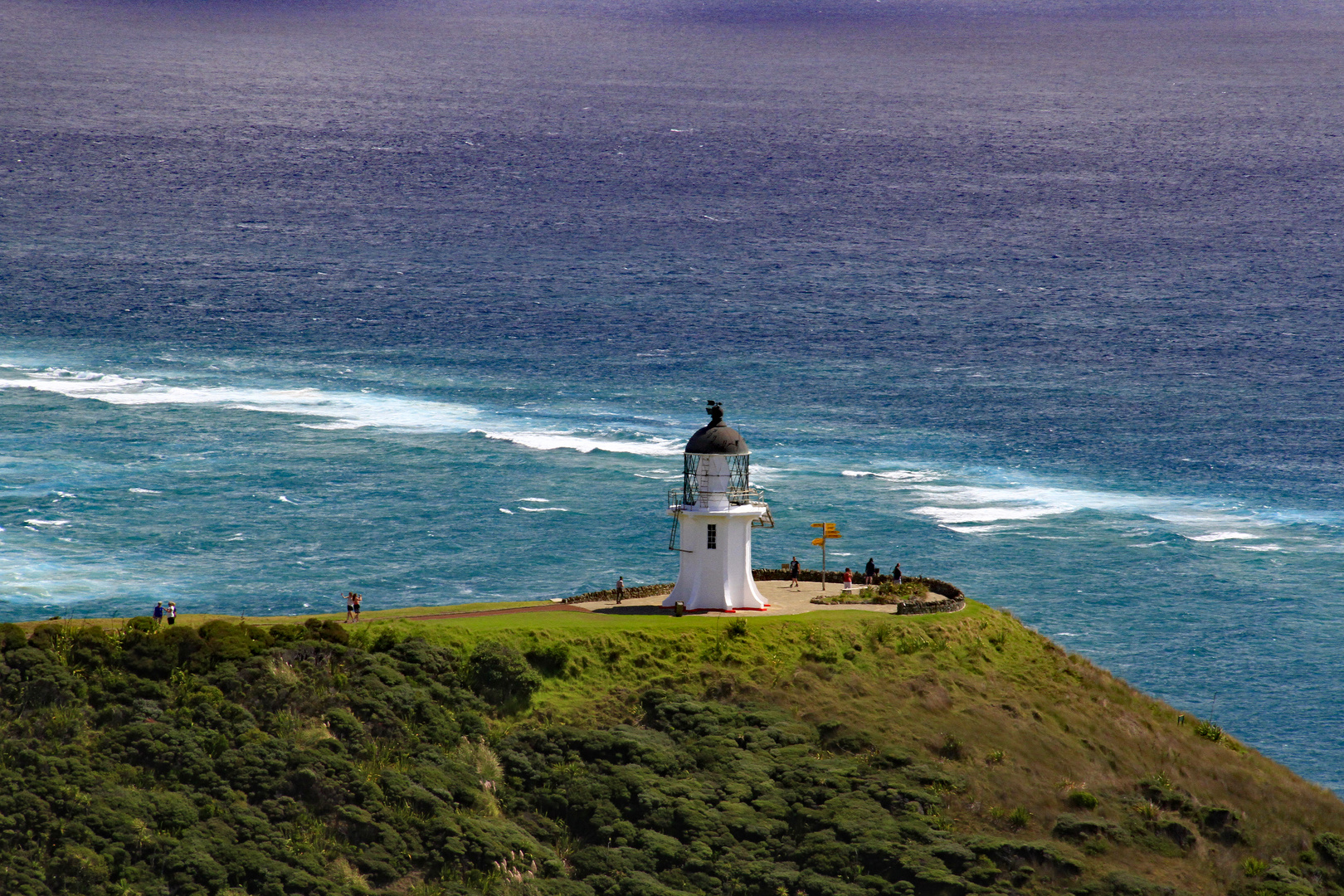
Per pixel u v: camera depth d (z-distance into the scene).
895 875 190.62
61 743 190.00
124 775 187.25
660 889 186.50
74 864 172.25
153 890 172.38
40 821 177.00
